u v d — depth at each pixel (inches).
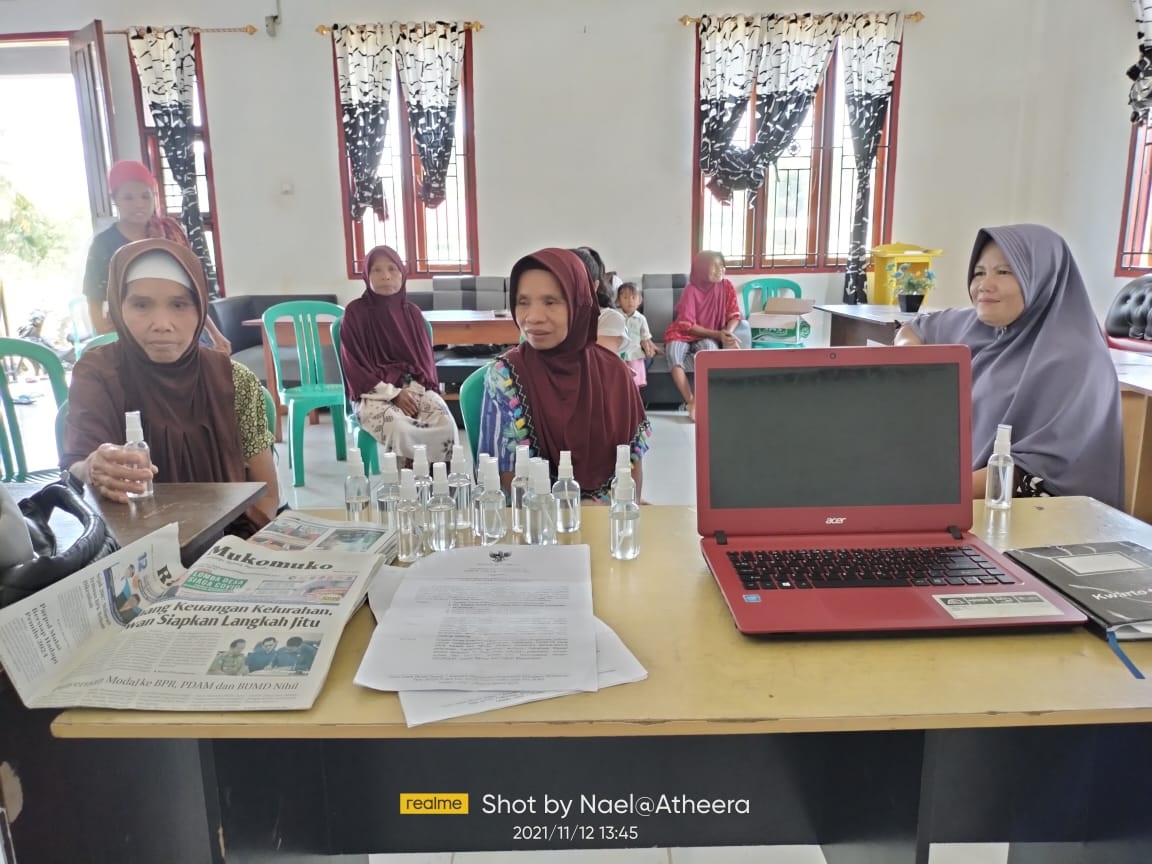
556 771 49.6
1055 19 217.3
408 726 28.8
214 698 29.9
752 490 43.3
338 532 45.7
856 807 45.1
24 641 30.1
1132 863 44.4
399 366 133.2
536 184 227.6
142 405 60.1
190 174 221.1
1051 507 52.1
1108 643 33.9
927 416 43.7
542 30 218.5
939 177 231.3
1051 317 67.1
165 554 39.0
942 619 34.7
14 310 283.9
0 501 32.4
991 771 50.9
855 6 219.3
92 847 38.0
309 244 229.0
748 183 226.4
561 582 39.3
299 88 219.8
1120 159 203.0
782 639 35.0
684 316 199.3
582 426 65.9
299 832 46.3
